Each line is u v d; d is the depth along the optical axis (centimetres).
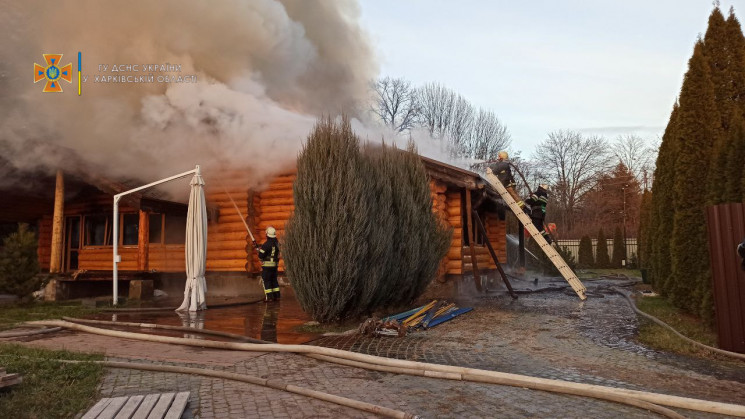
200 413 380
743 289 610
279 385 447
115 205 1028
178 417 350
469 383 475
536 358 591
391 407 402
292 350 591
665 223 1151
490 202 1531
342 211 762
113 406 368
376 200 855
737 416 386
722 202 764
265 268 1087
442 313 915
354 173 784
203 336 696
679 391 460
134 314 897
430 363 547
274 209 1299
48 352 543
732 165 740
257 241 1298
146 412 355
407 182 957
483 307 1069
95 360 523
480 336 727
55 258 1229
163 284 1388
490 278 1566
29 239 1030
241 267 1297
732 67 1030
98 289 1404
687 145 916
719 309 638
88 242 1538
